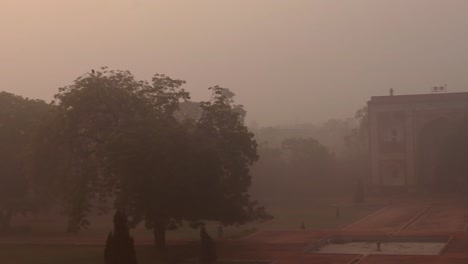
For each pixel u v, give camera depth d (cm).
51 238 4072
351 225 4425
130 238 2530
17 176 4366
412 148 7169
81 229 4534
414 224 4344
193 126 3338
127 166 2934
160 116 3266
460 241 3428
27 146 4069
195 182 3014
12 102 4597
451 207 5522
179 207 3038
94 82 3319
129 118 3275
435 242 3597
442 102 7094
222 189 3191
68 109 3297
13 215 5369
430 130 7294
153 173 2939
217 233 4138
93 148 3416
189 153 3019
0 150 4344
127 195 2991
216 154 3112
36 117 4506
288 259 2989
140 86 3434
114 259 2491
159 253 3269
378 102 7319
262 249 3347
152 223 3231
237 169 3356
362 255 3069
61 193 3547
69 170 3384
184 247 3475
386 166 7238
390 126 7262
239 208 3375
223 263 2927
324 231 4094
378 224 4431
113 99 3306
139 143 2944
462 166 6669
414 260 2850
